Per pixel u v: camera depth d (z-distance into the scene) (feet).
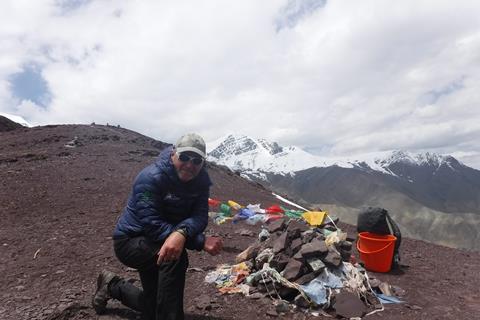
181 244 5.19
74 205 15.08
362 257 9.85
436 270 10.19
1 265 8.73
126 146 29.78
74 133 33.24
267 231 9.64
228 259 9.73
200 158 5.31
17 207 14.37
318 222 10.21
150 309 5.84
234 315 6.70
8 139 31.91
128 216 5.57
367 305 7.32
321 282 7.32
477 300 8.04
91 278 8.15
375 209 10.00
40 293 7.34
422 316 7.07
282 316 6.75
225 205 15.51
